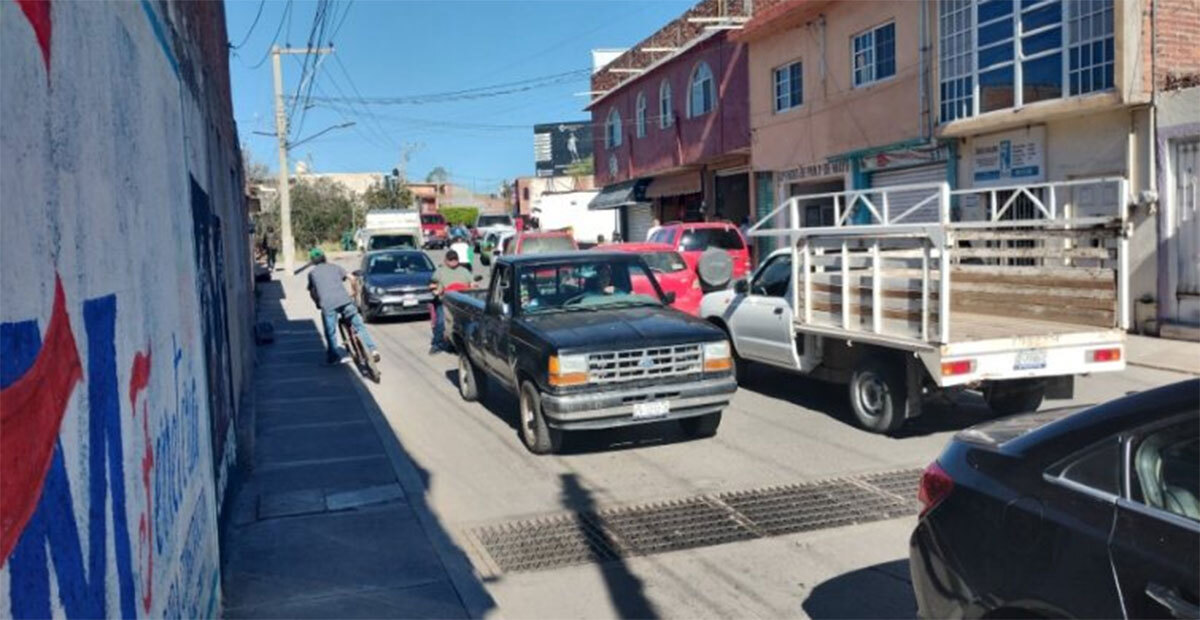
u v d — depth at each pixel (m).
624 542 6.38
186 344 4.39
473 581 5.64
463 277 15.41
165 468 3.42
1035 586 3.23
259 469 8.20
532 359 8.49
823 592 5.43
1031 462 3.44
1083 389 10.74
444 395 11.85
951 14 17.34
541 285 9.51
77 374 2.17
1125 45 13.66
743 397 11.09
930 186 8.08
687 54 29.17
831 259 9.50
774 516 6.79
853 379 9.30
